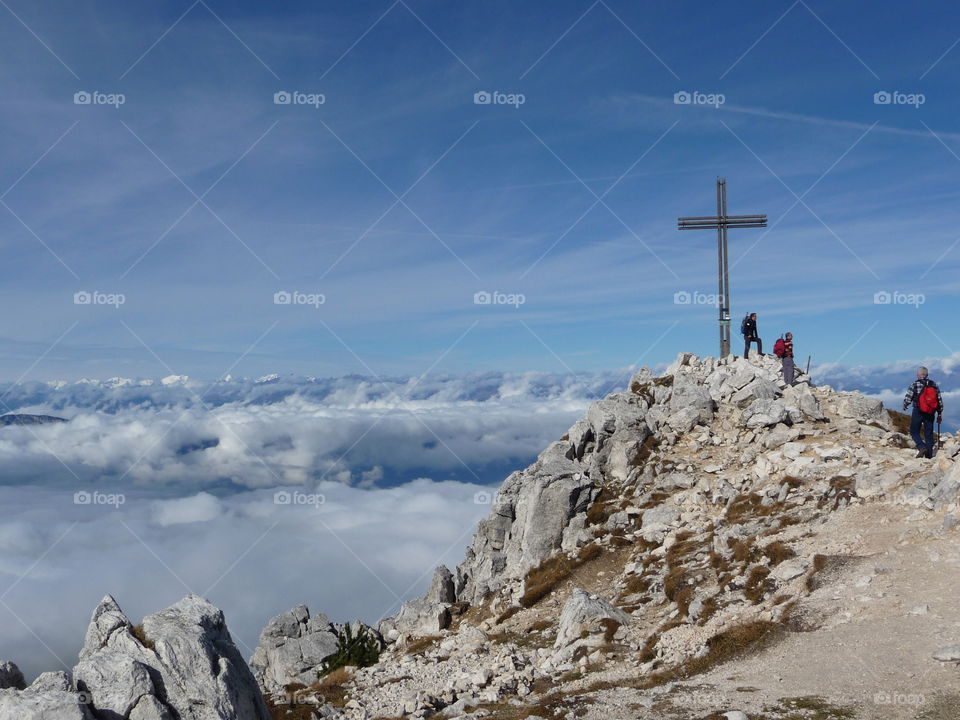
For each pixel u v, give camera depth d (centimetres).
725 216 4969
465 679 2286
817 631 1838
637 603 2719
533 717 1712
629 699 1738
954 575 1902
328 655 3428
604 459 4072
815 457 3297
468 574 4047
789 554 2422
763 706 1491
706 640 1984
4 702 1270
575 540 3575
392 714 2106
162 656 1444
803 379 4547
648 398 4594
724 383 4488
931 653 1538
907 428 3975
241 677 1527
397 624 3741
